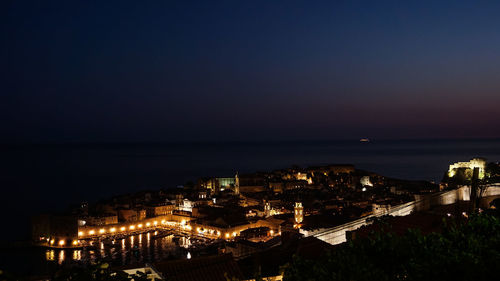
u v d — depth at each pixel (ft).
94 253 427.74
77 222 460.96
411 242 56.90
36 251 437.17
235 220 481.46
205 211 535.60
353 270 50.39
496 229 58.85
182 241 474.08
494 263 48.85
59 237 463.01
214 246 397.19
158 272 89.61
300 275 54.24
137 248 444.55
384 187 602.85
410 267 51.98
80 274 52.26
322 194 574.97
